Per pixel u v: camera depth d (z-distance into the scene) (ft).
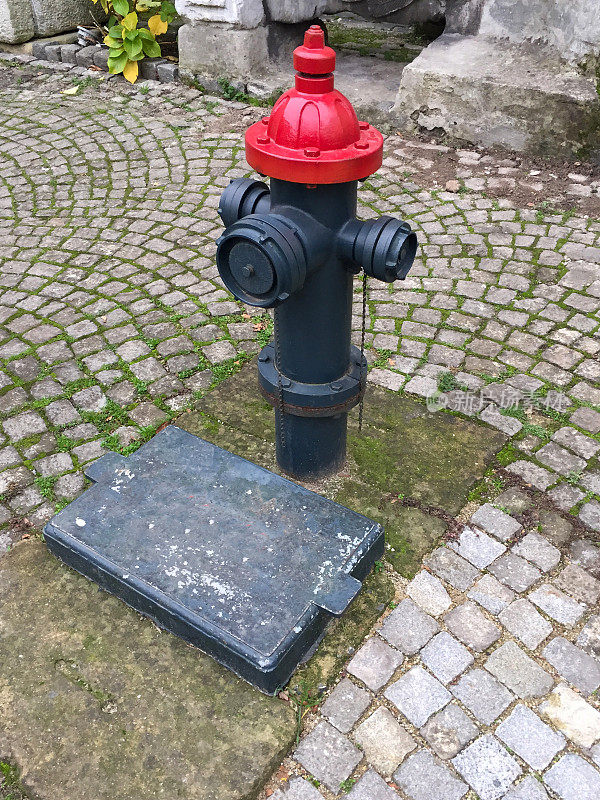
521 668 8.48
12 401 12.53
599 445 11.39
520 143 19.85
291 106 7.51
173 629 8.71
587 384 12.60
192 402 12.35
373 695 8.27
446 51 20.83
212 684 8.30
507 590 9.30
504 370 12.94
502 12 20.20
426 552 9.75
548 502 10.46
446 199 18.35
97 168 20.52
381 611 9.07
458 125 20.43
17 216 18.39
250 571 8.77
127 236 17.25
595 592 9.27
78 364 13.29
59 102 24.53
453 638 8.80
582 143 19.04
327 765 7.70
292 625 8.17
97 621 9.00
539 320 14.12
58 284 15.61
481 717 8.05
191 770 7.53
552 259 15.87
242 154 20.83
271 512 9.52
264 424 11.78
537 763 7.64
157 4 24.62
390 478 10.73
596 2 17.76
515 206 17.89
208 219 17.80
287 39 24.99
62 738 7.86
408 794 7.45
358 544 9.07
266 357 9.98
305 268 7.95
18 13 27.37
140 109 23.80
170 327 14.15
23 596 9.31
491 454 11.16
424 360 13.20
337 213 8.07
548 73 19.20
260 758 7.60
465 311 14.43
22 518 10.51
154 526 9.37
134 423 12.01
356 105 21.68
